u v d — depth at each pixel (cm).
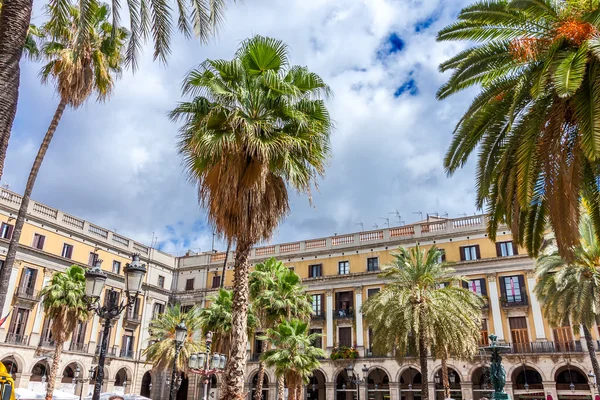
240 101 1248
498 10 1207
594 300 2428
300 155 1261
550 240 2709
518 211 1192
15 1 751
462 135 1392
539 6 1123
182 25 1091
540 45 1120
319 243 4541
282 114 1275
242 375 1127
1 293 1619
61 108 1891
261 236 1209
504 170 1228
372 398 4088
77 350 3719
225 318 2617
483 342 3606
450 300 2359
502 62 1252
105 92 2044
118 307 1146
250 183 1162
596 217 1252
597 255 2473
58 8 1011
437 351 2391
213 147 1116
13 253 1681
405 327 2373
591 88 979
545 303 2805
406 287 2542
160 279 4859
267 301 2772
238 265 1195
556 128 1066
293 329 2525
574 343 3341
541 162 1102
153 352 3628
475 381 3762
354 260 4300
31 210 3559
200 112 1249
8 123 707
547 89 1097
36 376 3500
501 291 3656
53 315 2800
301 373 2412
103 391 3894
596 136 923
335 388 3938
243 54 1322
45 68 1900
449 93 1389
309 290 4381
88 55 1897
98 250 4088
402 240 4122
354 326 4069
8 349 3178
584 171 1230
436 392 3688
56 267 3644
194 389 4347
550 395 3272
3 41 725
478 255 3825
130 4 1054
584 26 1020
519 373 3697
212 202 1188
